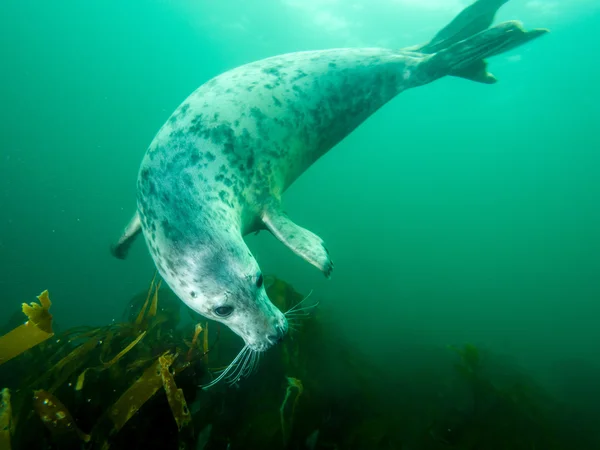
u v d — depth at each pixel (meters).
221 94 3.06
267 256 15.44
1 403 1.68
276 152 3.24
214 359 3.24
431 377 4.81
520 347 10.99
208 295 2.38
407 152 65.69
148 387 1.94
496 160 67.62
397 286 17.12
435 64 3.85
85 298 12.34
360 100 3.75
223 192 2.76
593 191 60.78
